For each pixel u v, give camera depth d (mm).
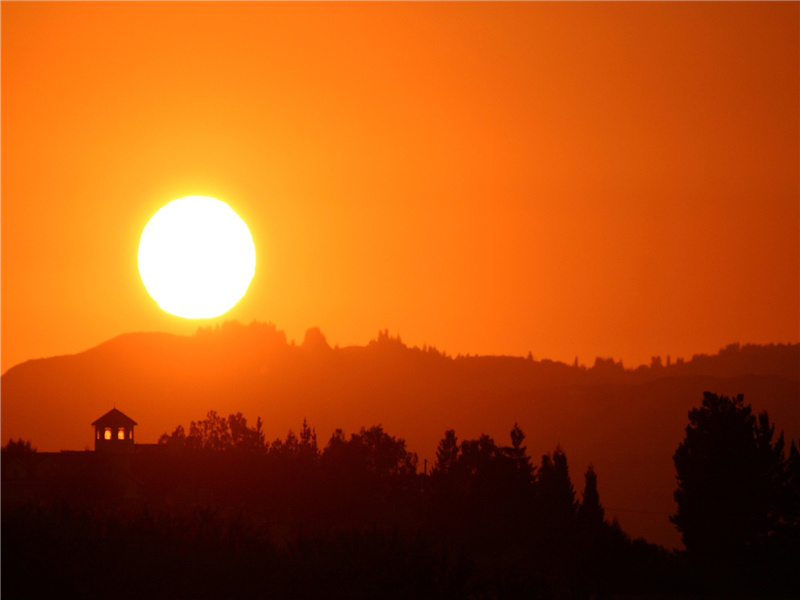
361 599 112250
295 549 130375
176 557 120375
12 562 112750
